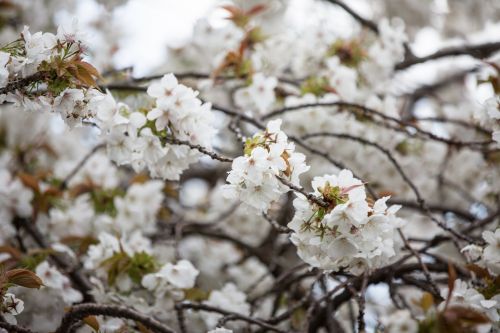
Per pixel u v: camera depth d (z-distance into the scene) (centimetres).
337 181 142
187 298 176
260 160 141
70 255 180
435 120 196
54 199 195
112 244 174
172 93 151
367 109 178
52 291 173
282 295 195
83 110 148
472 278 157
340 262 146
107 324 164
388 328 172
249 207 144
